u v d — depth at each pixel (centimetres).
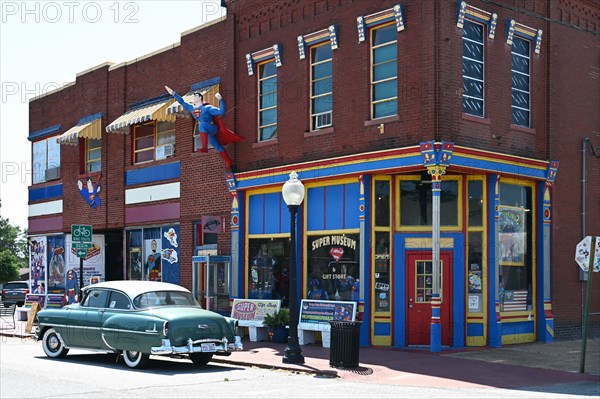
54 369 1477
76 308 1608
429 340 1794
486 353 1692
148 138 2589
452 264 1802
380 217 1831
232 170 2178
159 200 2494
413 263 1812
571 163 2055
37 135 3142
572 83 2072
